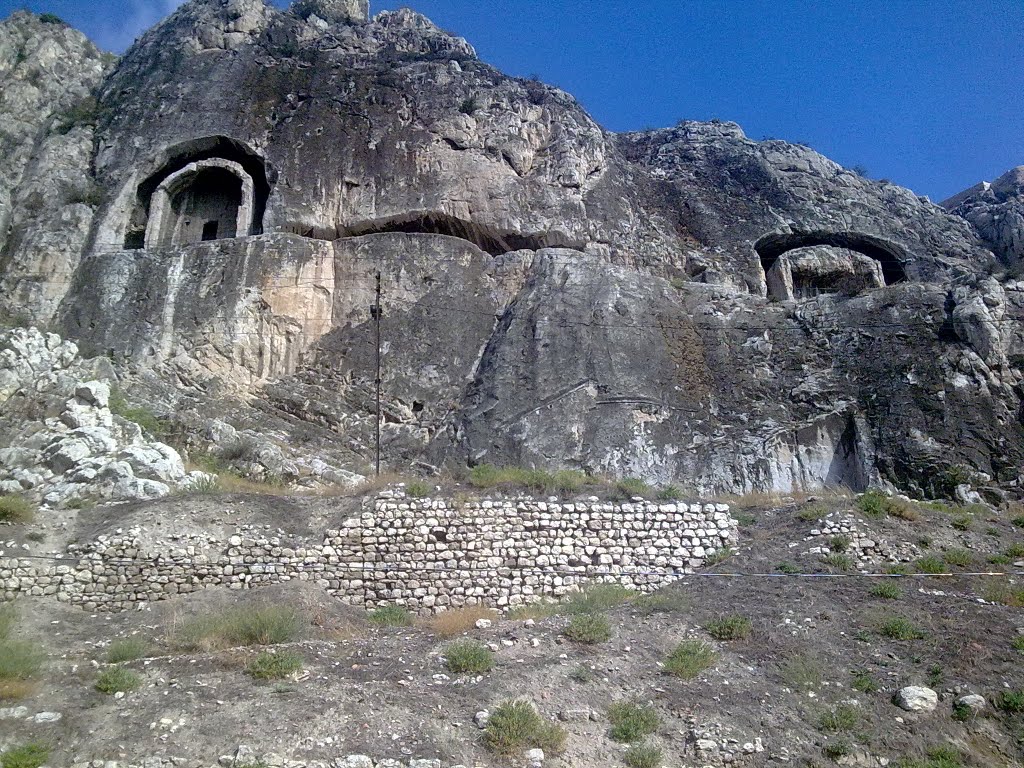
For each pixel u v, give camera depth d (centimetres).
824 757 929
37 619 1311
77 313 2597
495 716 945
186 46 3422
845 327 2625
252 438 2220
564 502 1616
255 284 2653
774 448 2298
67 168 3038
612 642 1156
